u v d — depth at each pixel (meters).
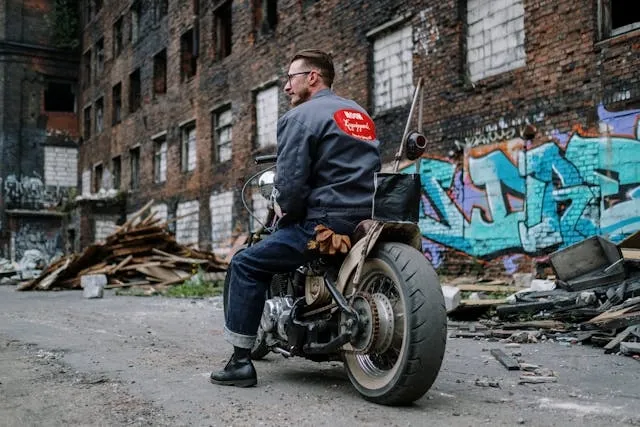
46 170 33.72
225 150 20.05
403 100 12.43
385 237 3.09
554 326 5.59
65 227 29.50
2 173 32.62
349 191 3.21
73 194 32.12
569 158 8.95
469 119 10.70
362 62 13.42
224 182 19.58
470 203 10.61
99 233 27.06
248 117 18.38
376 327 2.91
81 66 34.22
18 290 13.46
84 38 33.59
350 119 3.29
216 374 3.38
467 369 3.90
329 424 2.60
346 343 3.05
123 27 28.53
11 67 33.00
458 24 11.04
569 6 9.04
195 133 21.92
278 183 3.22
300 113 3.24
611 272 6.11
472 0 11.02
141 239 14.44
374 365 3.16
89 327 6.36
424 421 2.64
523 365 3.91
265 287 3.38
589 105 8.70
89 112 33.41
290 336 3.33
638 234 6.68
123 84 28.25
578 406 2.91
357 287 3.13
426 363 2.76
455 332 5.56
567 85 9.02
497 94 10.18
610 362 4.12
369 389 2.99
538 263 9.10
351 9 13.85
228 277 4.25
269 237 3.35
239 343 3.33
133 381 3.48
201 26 21.38
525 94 9.67
